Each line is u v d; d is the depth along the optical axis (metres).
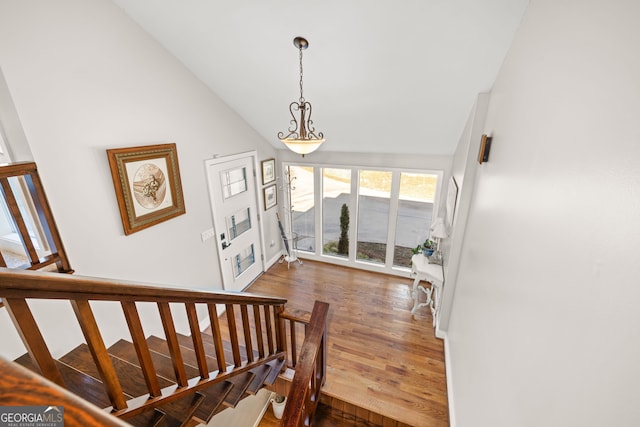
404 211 4.46
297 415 1.39
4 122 1.74
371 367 2.94
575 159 0.87
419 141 3.64
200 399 1.40
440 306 3.31
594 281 0.71
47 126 1.83
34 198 1.81
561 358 0.83
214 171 3.38
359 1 1.88
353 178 4.50
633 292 0.57
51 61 1.82
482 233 2.04
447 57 2.19
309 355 1.72
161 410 1.33
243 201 4.02
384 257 4.77
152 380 1.13
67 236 2.00
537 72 1.29
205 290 1.33
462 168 2.87
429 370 2.90
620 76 0.68
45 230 1.89
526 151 1.31
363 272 4.80
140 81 2.39
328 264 5.07
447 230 3.51
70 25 1.90
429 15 1.88
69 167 1.97
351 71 2.57
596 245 0.71
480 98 2.45
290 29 2.19
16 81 1.68
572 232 0.84
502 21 1.77
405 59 2.30
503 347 1.34
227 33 2.34
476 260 2.15
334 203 4.80
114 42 2.17
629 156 0.62
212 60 2.70
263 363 1.98
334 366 2.95
